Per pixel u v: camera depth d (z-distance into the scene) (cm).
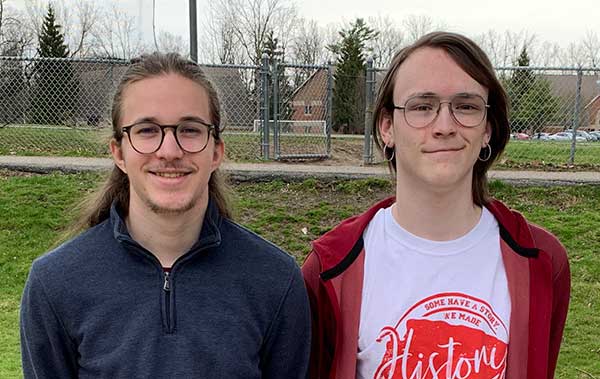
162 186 151
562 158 909
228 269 160
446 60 159
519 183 660
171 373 147
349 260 171
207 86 163
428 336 160
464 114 160
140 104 154
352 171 693
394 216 175
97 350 148
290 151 952
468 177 165
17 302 455
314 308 178
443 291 162
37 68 1037
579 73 791
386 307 163
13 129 1009
